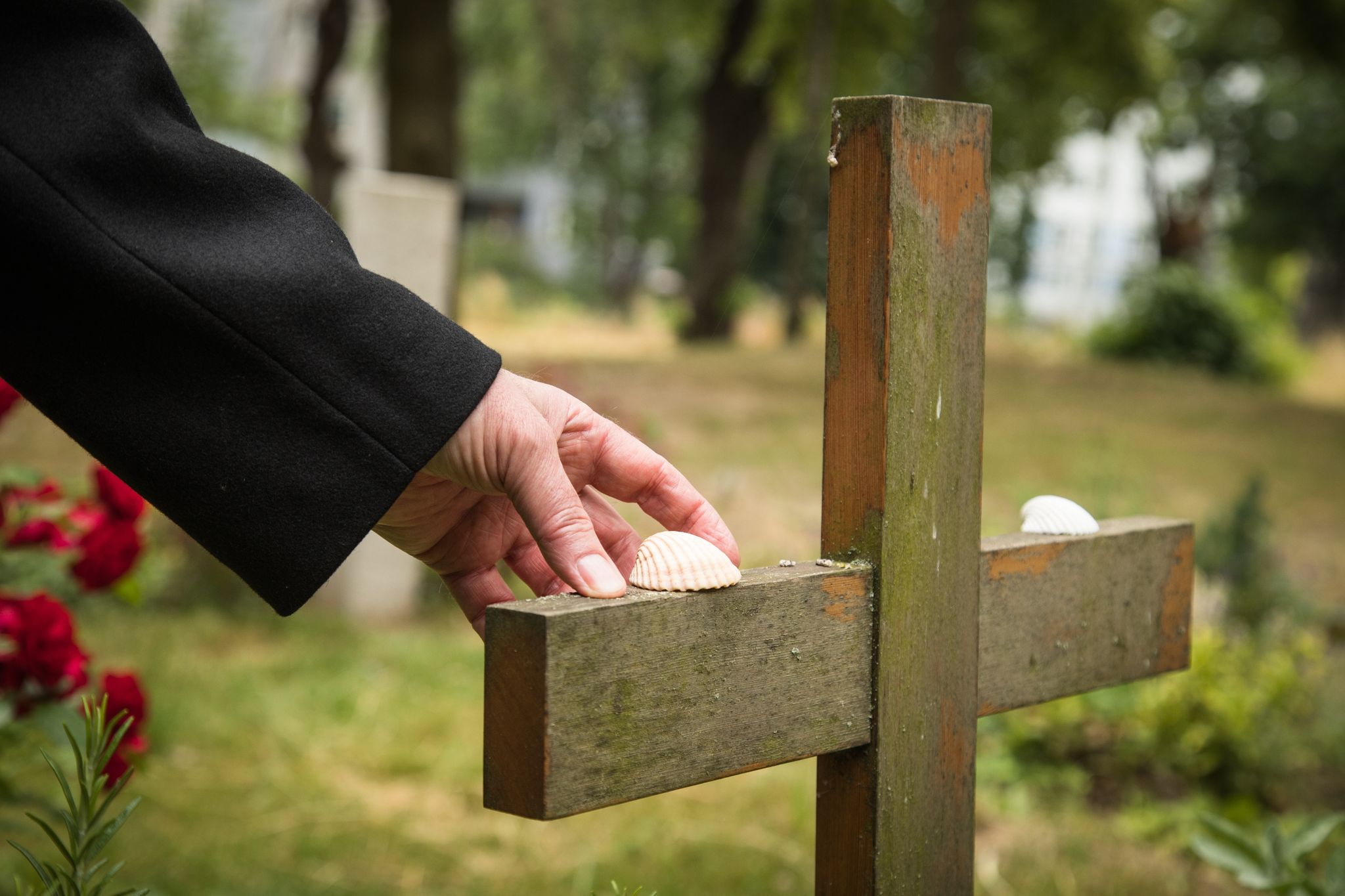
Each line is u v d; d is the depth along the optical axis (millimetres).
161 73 1008
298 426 936
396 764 3193
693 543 992
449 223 4715
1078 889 2688
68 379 919
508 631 881
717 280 16578
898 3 15891
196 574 4770
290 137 24625
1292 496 7461
